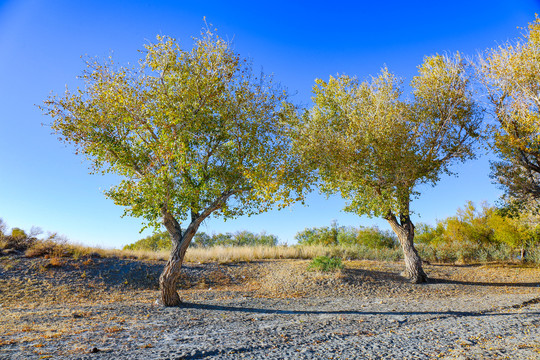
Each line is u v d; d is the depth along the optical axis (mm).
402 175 16125
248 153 12102
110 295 13812
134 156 11523
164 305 10945
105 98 10969
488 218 30453
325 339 6594
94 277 15523
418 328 7473
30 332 6859
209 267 19234
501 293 13719
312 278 16375
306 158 13352
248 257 22078
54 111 10789
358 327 7660
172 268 11172
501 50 15664
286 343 6270
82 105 11109
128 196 10859
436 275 19016
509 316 8383
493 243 29281
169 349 5711
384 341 6395
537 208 18891
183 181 11219
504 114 16109
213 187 11945
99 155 11281
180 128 11188
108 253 19172
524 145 15891
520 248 26219
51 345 5832
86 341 6164
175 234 11641
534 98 13977
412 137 16938
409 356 5438
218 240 37969
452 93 17047
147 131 11656
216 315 9383
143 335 6797
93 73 11211
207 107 11969
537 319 7910
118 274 16297
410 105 17625
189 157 11508
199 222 11836
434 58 17828
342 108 18562
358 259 25281
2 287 13203
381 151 16328
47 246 18062
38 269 15320
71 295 13297
